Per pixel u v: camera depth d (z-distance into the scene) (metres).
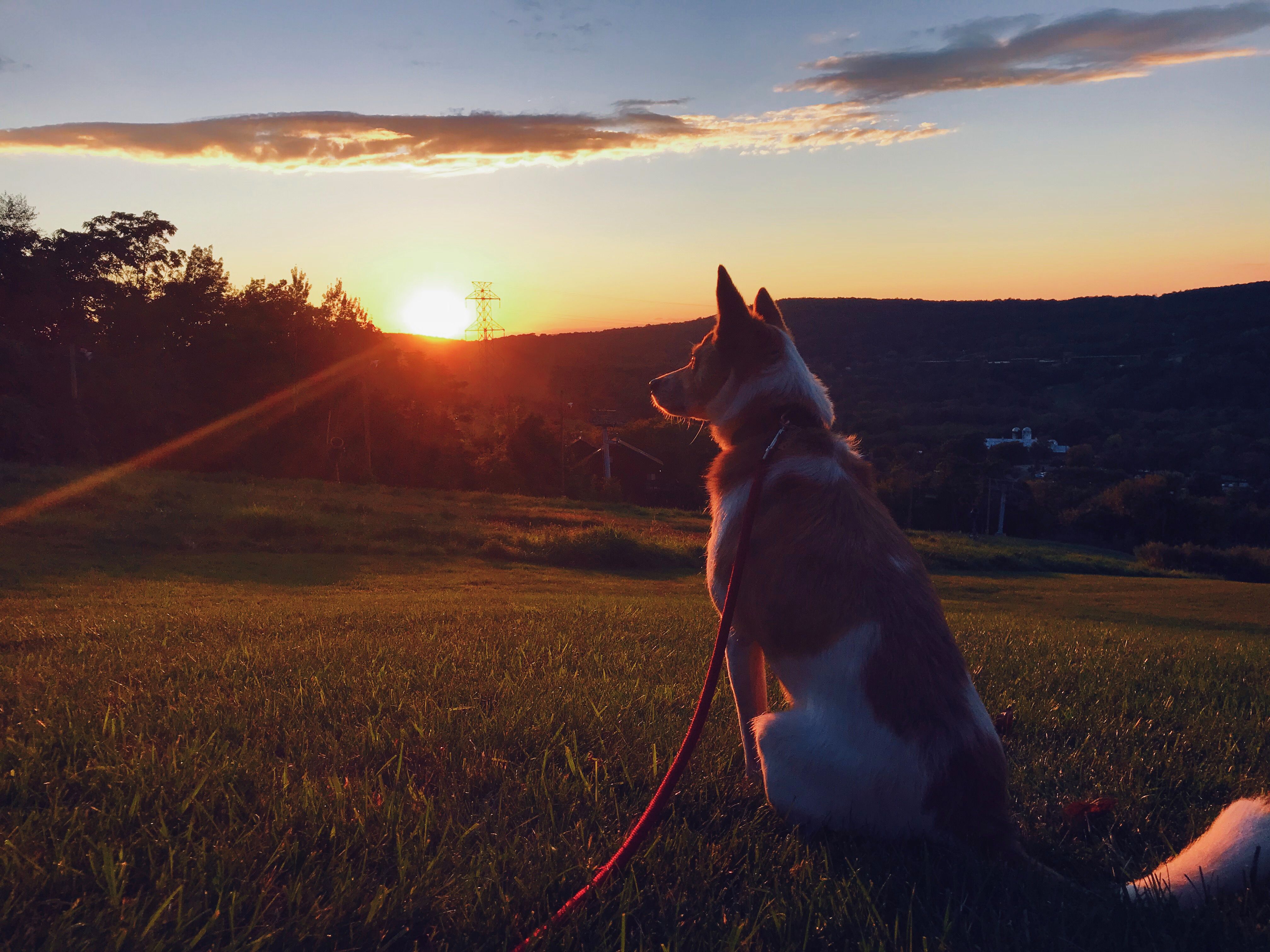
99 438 47.81
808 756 2.40
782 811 2.51
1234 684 5.17
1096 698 4.64
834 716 2.39
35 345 47.16
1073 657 6.29
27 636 6.69
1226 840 2.21
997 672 5.35
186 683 4.50
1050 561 47.94
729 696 4.35
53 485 28.28
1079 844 2.63
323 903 2.01
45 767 2.80
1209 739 3.71
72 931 1.77
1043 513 78.50
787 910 2.03
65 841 2.21
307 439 57.62
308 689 4.21
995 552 46.34
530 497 48.19
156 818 2.43
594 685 4.41
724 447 3.30
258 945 1.75
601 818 2.60
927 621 2.42
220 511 27.09
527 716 3.62
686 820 2.59
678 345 129.12
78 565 17.91
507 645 6.05
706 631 7.21
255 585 17.12
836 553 2.49
